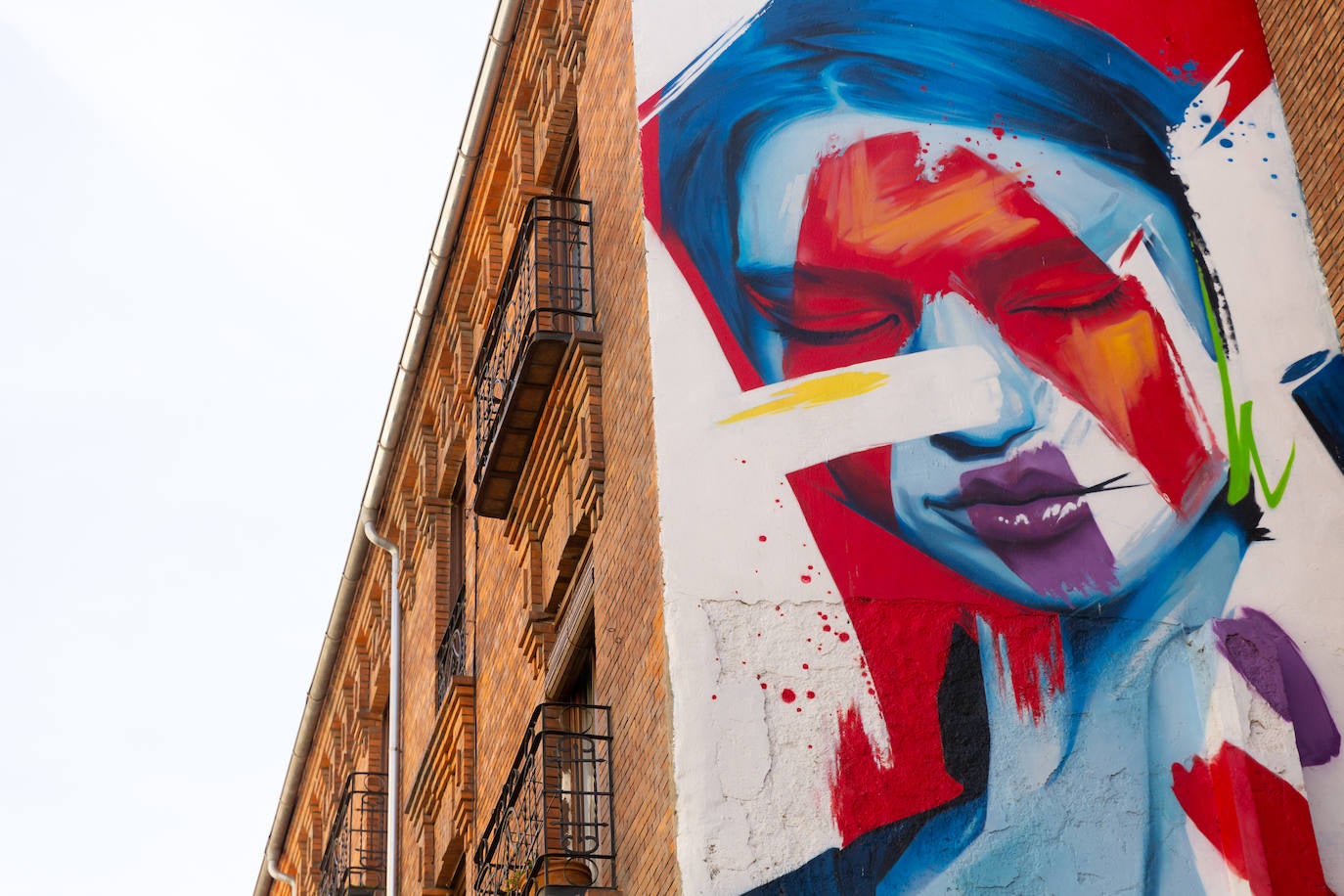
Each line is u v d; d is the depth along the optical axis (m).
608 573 13.75
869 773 11.82
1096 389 13.18
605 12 15.75
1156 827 11.85
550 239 15.93
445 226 20.48
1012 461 12.88
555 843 13.80
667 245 13.53
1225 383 13.29
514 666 16.72
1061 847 11.74
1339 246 13.55
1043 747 12.01
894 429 12.88
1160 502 12.86
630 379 13.66
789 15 14.56
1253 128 14.24
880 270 13.46
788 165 13.88
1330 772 12.12
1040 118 14.16
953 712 12.05
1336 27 13.72
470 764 18.42
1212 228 13.82
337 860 23.14
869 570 12.41
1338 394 13.30
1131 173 13.98
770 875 11.46
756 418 12.84
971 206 13.77
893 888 11.51
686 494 12.52
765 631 12.14
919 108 14.15
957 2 14.65
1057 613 12.43
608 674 13.55
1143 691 12.25
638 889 12.29
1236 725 11.98
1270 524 12.85
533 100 18.16
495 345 16.75
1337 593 12.66
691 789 11.63
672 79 14.30
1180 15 14.63
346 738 26.20
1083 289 13.52
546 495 15.57
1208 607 12.55
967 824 11.74
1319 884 11.60
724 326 13.19
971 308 13.37
